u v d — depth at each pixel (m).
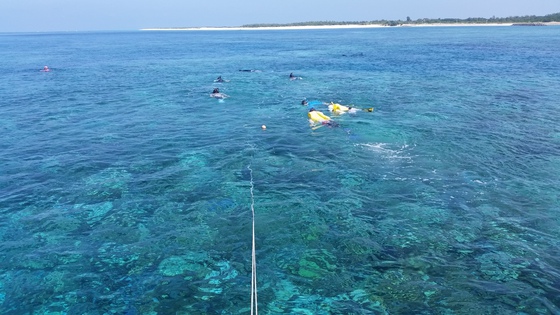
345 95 29.70
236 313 8.45
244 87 33.94
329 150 17.78
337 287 9.17
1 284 9.25
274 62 54.62
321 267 9.88
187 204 13.02
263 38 133.38
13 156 17.16
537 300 8.56
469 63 47.75
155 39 142.12
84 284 9.31
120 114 24.59
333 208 12.69
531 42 77.75
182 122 22.66
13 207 12.74
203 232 11.44
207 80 38.06
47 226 11.69
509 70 40.91
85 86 34.84
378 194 13.58
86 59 60.50
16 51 78.88
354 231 11.39
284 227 11.66
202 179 14.88
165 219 12.12
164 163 16.42
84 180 14.77
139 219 12.11
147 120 23.11
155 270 9.83
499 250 10.35
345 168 15.77
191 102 28.09
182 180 14.78
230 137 19.78
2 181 14.62
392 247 10.61
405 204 12.84
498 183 14.20
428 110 24.48
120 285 9.30
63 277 9.53
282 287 9.21
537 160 16.19
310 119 22.64
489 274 9.45
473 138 18.94
